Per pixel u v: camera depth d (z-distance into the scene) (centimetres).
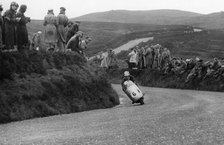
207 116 1859
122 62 6384
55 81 2422
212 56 8112
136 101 2709
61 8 3147
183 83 4462
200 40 10800
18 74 2288
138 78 5272
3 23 2498
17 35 2595
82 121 1791
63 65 2756
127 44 12081
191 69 4638
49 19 3036
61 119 1906
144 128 1524
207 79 4212
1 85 2109
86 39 3456
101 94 2756
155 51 5300
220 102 2581
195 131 1459
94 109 2511
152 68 5284
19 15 2608
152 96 3312
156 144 1234
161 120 1738
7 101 1998
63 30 3134
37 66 2473
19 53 2447
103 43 14075
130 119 1806
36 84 2272
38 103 2134
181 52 8806
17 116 1955
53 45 3038
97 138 1321
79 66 2912
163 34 12888
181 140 1298
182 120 1731
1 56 2253
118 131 1462
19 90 2134
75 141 1269
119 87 4703
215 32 12525
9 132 1495
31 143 1241
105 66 5912
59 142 1252
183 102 2648
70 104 2355
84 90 2602
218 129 1505
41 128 1584
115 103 2836
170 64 4906
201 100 2769
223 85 3978
